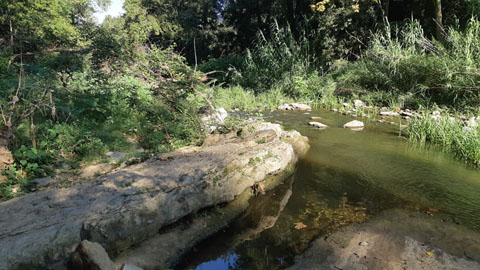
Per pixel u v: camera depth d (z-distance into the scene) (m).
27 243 2.45
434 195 3.98
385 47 12.25
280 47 15.57
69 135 5.05
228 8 30.48
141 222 2.94
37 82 6.21
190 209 3.31
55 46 9.08
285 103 11.70
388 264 2.68
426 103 9.71
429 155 5.58
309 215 3.56
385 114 9.34
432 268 2.61
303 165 5.12
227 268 2.72
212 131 5.92
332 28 15.69
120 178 3.62
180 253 2.90
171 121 5.99
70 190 3.34
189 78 6.52
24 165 4.18
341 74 12.98
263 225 3.39
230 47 33.66
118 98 6.76
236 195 3.81
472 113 8.38
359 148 5.99
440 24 12.45
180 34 30.25
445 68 9.45
